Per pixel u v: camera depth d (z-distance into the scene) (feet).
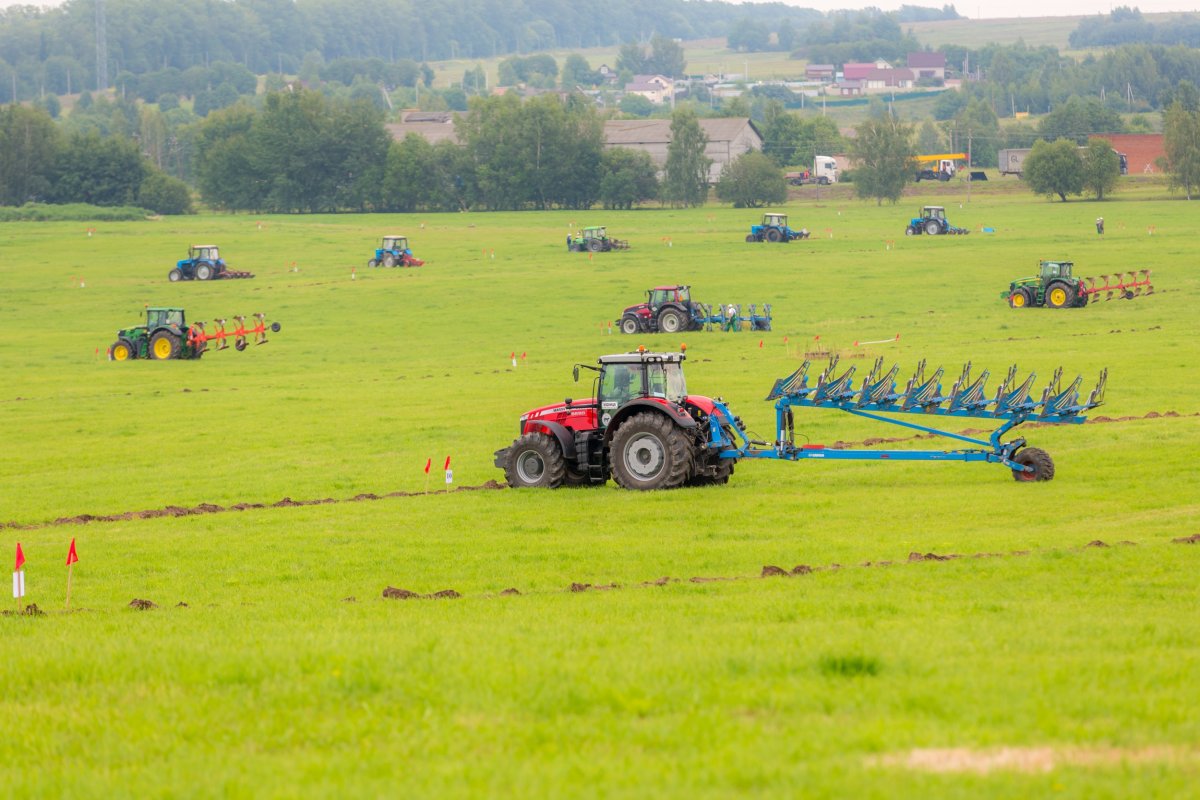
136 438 483.92
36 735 126.82
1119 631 159.53
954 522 270.46
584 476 347.97
